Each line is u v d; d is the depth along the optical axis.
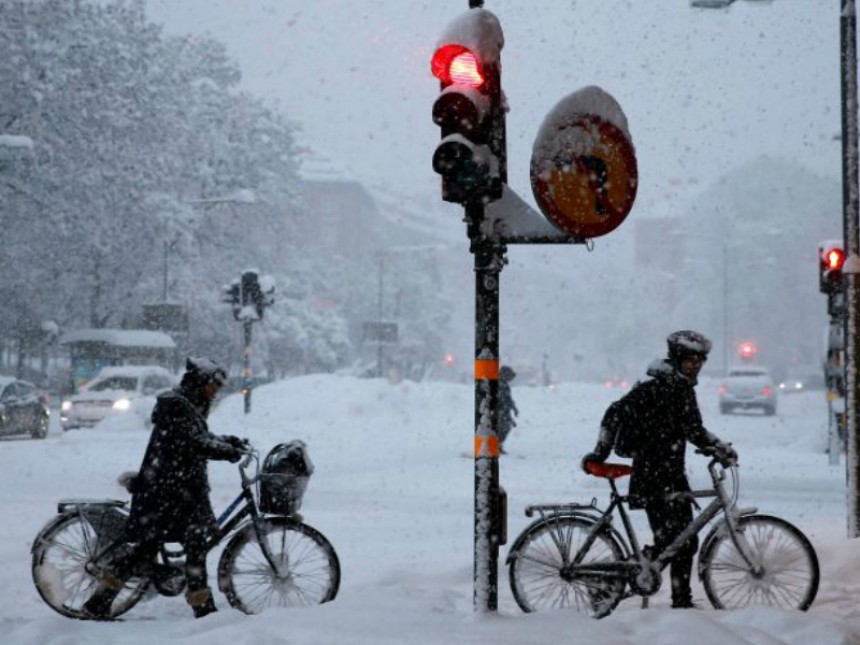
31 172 84.44
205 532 12.61
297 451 12.91
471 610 11.98
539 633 10.39
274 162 116.50
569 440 48.12
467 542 19.89
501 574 15.09
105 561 12.57
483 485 11.24
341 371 125.25
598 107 10.77
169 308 86.62
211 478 31.23
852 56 17.69
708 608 13.01
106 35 93.12
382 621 10.81
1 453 37.94
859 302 16.91
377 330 112.56
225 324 107.94
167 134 97.50
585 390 74.50
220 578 12.69
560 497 27.83
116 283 96.06
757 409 77.44
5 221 85.94
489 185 10.88
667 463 12.58
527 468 35.53
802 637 10.99
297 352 125.19
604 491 29.34
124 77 92.19
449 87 10.87
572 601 12.41
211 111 109.38
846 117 17.48
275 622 10.80
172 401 12.66
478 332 11.32
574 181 10.66
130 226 92.31
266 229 114.69
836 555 15.65
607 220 10.81
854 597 13.68
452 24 10.98
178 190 102.31
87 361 81.50
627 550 12.54
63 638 10.59
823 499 27.88
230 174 108.31
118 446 40.88
